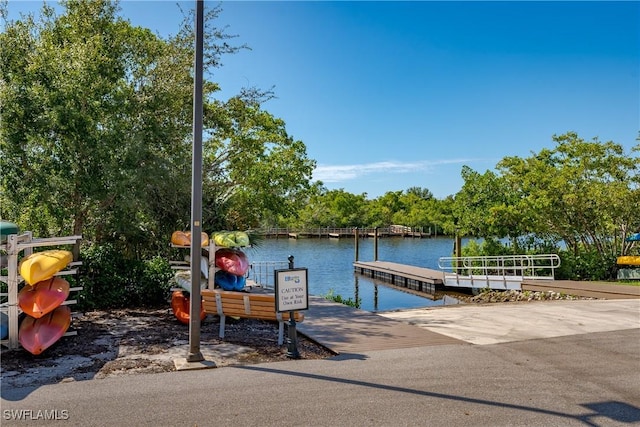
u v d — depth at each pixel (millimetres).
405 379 5910
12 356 6816
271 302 7629
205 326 9039
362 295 24125
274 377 5965
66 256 7934
